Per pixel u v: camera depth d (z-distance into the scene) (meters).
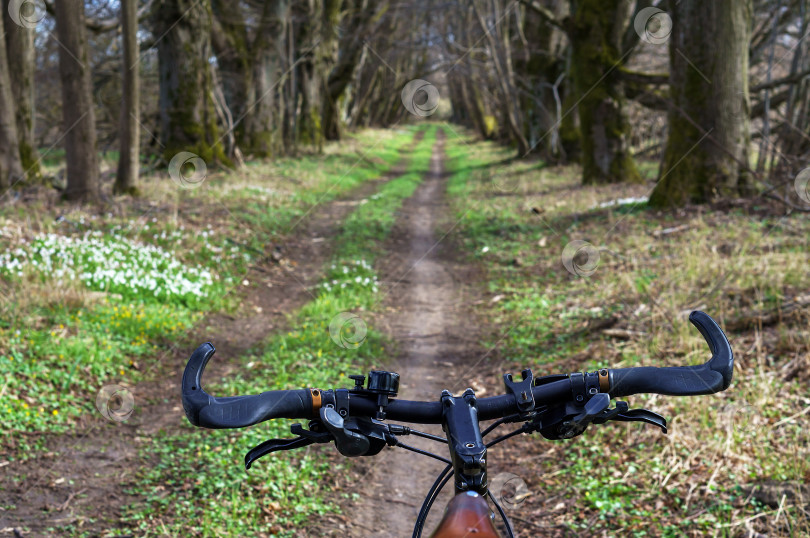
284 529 5.04
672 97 15.01
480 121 58.53
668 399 6.35
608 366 7.42
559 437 1.89
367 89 55.38
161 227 14.40
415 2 40.56
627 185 21.28
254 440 6.32
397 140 58.41
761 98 20.55
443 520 1.33
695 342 7.32
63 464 5.79
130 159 17.55
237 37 29.11
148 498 5.35
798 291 8.13
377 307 11.30
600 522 4.96
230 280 12.15
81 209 15.30
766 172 16.20
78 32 15.68
